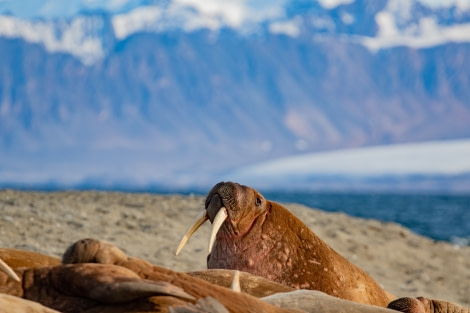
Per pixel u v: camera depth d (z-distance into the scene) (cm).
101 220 5962
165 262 5141
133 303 1605
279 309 1812
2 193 6650
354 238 7150
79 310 1599
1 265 1659
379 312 1992
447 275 6700
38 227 5409
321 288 3050
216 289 1748
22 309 1502
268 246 3102
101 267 1658
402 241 7544
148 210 6581
